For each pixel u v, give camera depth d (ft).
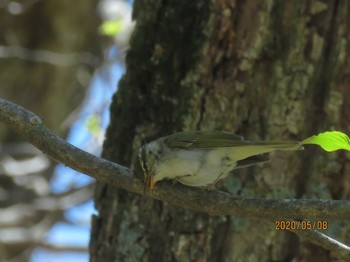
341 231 30.76
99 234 33.06
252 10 32.63
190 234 31.45
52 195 63.67
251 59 32.32
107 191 33.04
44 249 63.46
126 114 33.22
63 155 27.12
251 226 31.19
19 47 72.18
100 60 73.10
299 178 31.73
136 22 34.24
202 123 32.07
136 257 31.86
